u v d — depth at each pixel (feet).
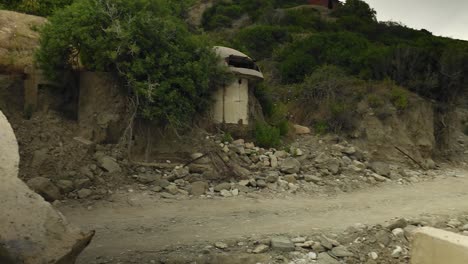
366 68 87.35
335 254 24.16
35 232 14.46
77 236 15.16
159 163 43.83
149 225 28.40
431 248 15.47
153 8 48.29
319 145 60.75
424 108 76.18
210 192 39.37
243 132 55.06
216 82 53.06
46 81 45.68
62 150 39.52
